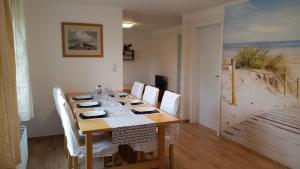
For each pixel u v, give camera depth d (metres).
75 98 3.36
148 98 3.37
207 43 4.49
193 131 4.32
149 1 3.62
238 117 3.62
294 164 2.80
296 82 2.73
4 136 1.83
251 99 3.36
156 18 5.26
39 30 3.66
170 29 7.15
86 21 3.91
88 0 3.59
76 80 3.96
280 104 2.94
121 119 2.38
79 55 3.93
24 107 2.99
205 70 4.60
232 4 3.62
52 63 3.79
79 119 2.36
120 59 4.20
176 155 3.23
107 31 4.06
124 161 2.87
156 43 8.03
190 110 4.88
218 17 3.97
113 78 4.19
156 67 8.11
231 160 3.09
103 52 4.08
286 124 2.87
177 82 6.91
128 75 8.09
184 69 4.83
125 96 3.59
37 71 3.72
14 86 2.08
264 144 3.20
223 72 3.89
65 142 3.11
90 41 3.97
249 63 3.36
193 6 3.93
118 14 4.09
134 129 2.20
